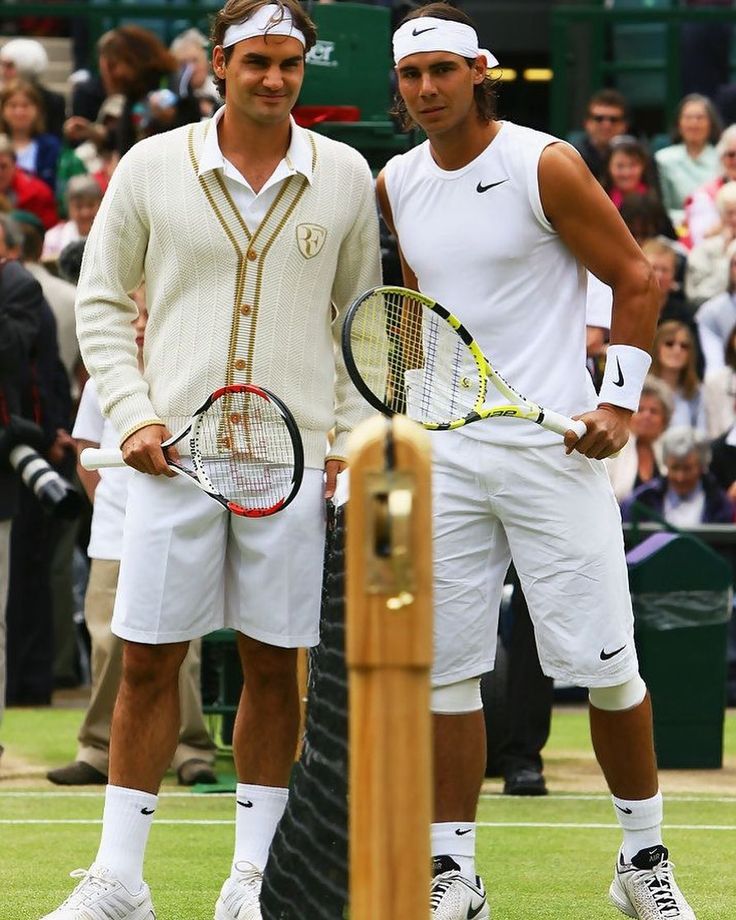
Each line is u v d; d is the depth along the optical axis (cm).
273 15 1448
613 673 1517
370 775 882
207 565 1494
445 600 1529
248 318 1484
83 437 2417
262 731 1534
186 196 1480
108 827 1500
